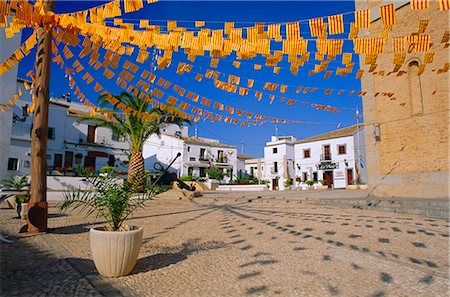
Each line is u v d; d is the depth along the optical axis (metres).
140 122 15.59
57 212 8.65
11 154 20.19
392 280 3.19
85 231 5.71
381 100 11.86
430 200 9.48
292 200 12.41
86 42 5.07
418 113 10.76
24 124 21.06
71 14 4.55
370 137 12.07
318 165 37.19
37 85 5.74
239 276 3.29
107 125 16.22
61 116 24.84
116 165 28.12
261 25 3.62
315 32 3.36
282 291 2.87
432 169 10.29
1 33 12.78
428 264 3.78
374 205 9.80
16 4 4.19
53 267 3.47
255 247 4.62
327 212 9.22
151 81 5.62
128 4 3.76
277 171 40.06
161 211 9.68
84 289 2.84
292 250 4.43
